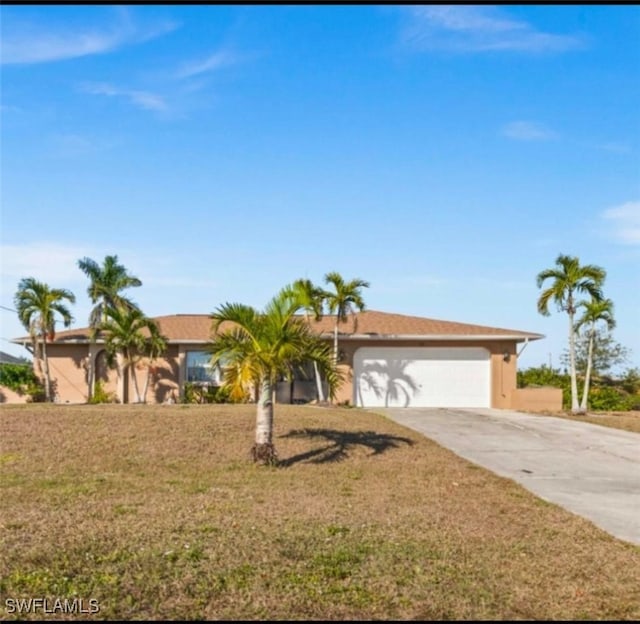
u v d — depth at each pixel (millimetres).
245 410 19828
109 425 15914
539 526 8766
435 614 5457
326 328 29562
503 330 29281
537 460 14695
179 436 14953
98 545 6973
